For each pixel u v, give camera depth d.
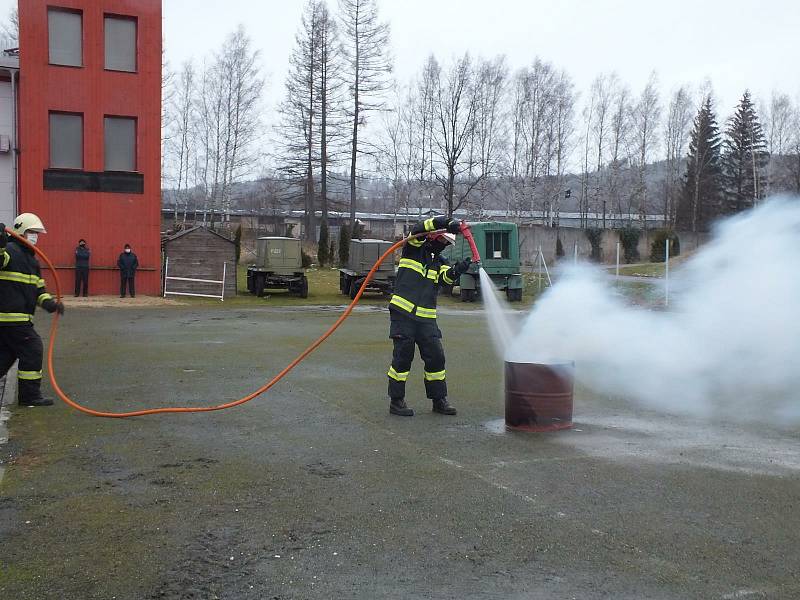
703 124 60.31
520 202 55.53
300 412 7.48
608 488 5.10
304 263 41.28
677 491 5.05
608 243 52.25
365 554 3.96
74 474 5.29
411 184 58.56
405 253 7.57
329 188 61.19
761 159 60.84
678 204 62.56
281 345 13.04
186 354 11.66
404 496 4.91
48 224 23.44
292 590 3.54
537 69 58.19
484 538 4.20
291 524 4.39
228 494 4.91
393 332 7.40
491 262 26.20
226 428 6.75
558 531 4.31
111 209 24.08
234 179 56.34
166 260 24.91
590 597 3.48
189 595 3.47
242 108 55.44
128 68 24.12
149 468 5.46
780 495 4.98
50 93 23.28
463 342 13.98
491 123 55.62
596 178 65.19
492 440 6.42
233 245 25.64
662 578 3.69
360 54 51.25
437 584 3.62
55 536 4.15
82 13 23.45
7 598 3.41
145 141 24.27
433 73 55.09
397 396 7.41
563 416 6.83
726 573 3.76
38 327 15.73
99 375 9.55
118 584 3.57
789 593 3.54
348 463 5.66
